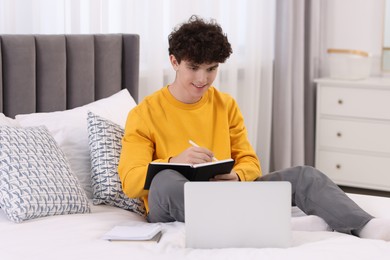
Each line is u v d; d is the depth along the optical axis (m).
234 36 3.88
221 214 1.85
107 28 3.13
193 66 2.20
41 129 2.31
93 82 2.92
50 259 1.69
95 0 3.04
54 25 2.90
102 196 2.34
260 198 1.85
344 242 1.81
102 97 2.99
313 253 1.70
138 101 3.19
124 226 1.97
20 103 2.62
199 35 2.17
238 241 1.85
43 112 2.71
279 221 1.85
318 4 4.30
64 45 2.77
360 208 2.03
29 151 2.14
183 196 1.98
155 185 2.03
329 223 2.03
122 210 2.34
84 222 2.04
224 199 1.85
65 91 2.80
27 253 1.73
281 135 4.24
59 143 2.47
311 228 2.04
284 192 1.85
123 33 3.18
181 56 2.19
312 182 2.11
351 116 4.07
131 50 3.09
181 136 2.31
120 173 2.22
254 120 4.11
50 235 1.89
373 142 4.04
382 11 4.40
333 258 1.66
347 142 4.11
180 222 2.04
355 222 1.97
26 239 1.85
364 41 4.48
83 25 3.05
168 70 3.51
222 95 2.46
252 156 2.44
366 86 3.98
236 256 1.69
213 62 2.19
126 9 3.22
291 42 4.15
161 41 3.38
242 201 1.85
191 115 2.34
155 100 2.34
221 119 2.41
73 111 2.62
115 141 2.42
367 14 4.45
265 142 4.20
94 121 2.45
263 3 4.09
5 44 2.55
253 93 4.06
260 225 1.85
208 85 2.26
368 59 4.19
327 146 4.17
